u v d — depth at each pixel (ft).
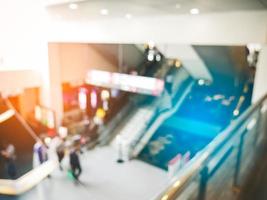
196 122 38.19
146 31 27.48
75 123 41.57
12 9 37.63
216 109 39.86
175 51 37.68
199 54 35.91
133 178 28.73
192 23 23.89
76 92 44.04
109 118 43.34
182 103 42.47
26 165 30.30
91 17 30.99
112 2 21.58
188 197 5.76
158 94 38.63
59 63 38.70
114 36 30.22
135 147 34.91
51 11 29.09
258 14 19.74
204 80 43.98
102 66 45.93
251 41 20.52
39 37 37.11
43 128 40.01
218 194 7.09
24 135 37.06
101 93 46.85
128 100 44.73
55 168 29.84
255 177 8.29
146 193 25.80
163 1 19.63
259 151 10.14
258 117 10.79
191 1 19.04
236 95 40.50
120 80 41.83
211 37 22.94
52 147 33.81
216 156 6.73
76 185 26.89
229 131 7.06
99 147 36.73
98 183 27.43
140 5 21.93
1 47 40.42
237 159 8.18
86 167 30.99
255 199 7.21
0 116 39.50
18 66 40.47
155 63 46.50
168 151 33.55
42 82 39.27
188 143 34.27
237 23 21.04
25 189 25.39
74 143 35.65
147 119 40.27
